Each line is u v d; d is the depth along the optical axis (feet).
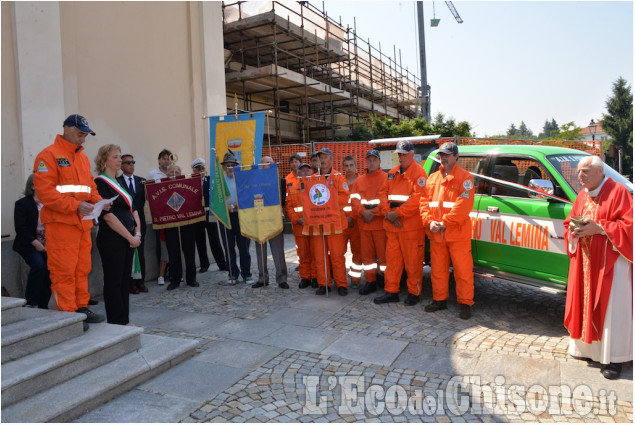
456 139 34.71
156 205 22.86
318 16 58.65
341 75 66.64
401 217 18.79
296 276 25.48
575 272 13.38
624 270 12.50
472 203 16.81
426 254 21.12
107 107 23.57
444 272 18.12
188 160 28.55
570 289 13.74
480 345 14.92
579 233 12.75
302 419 10.85
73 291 13.93
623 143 152.87
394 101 86.84
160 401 11.71
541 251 16.12
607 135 161.79
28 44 19.52
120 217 15.07
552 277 15.93
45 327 12.28
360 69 76.07
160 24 26.61
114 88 23.94
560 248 15.57
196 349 15.14
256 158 24.73
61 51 20.99
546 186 15.93
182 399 11.81
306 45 56.80
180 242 24.00
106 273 15.07
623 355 12.48
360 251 22.57
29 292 17.52
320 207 20.58
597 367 13.20
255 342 15.66
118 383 11.89
